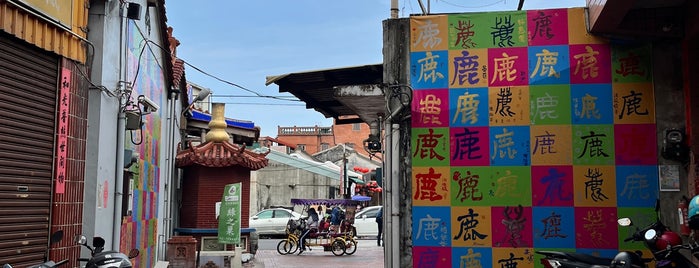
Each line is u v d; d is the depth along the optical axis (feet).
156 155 36.42
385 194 26.22
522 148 24.68
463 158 24.98
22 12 18.78
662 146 23.85
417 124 25.34
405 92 25.41
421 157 25.20
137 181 30.01
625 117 24.26
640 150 24.06
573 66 24.68
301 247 58.75
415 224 24.99
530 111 24.76
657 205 22.85
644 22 23.62
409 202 25.30
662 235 18.97
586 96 24.52
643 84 24.30
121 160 24.99
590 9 24.32
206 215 46.09
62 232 18.62
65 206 20.89
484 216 24.67
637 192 23.90
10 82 18.72
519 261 24.29
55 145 20.57
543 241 24.22
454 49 25.49
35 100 19.80
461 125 25.12
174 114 44.55
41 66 20.12
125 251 27.27
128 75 26.50
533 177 24.53
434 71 25.50
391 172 25.61
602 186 24.12
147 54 31.53
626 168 24.07
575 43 24.77
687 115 23.43
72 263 21.21
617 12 21.83
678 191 23.58
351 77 33.27
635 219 23.79
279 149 150.20
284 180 115.24
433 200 24.98
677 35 23.45
